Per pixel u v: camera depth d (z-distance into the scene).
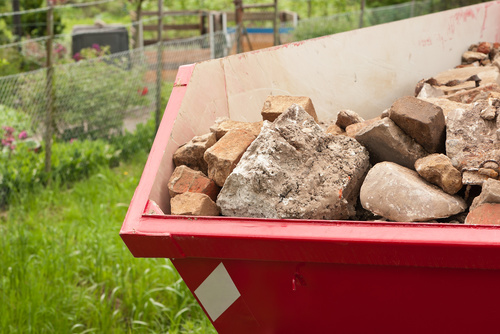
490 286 1.80
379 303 1.97
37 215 5.68
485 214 1.99
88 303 4.15
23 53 9.78
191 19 14.58
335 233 1.81
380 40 4.19
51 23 6.46
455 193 2.29
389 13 12.73
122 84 7.62
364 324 2.07
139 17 9.50
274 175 2.12
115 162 7.24
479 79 3.99
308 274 1.97
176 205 2.20
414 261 1.78
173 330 3.97
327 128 3.04
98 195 6.02
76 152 6.78
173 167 2.48
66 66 7.09
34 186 6.24
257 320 2.21
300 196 2.12
